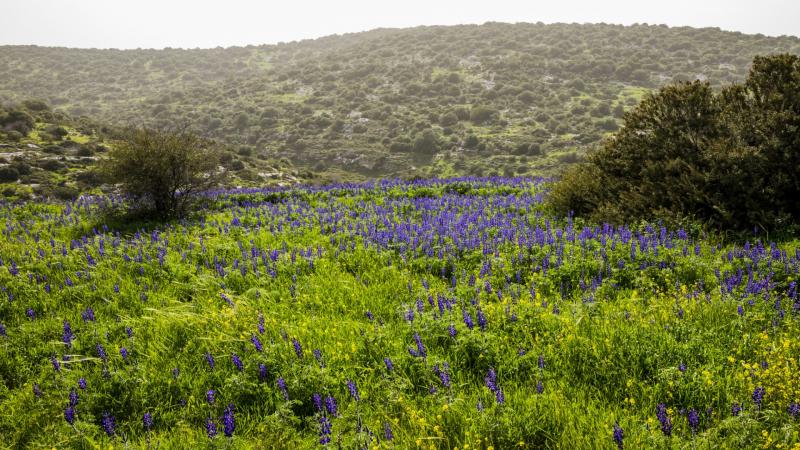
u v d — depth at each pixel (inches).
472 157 3725.4
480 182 808.9
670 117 474.6
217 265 365.7
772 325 219.9
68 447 177.5
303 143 4222.4
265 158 2583.7
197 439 177.9
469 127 4355.3
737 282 273.4
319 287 321.1
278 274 357.4
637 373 193.5
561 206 511.2
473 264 359.6
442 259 370.0
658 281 303.3
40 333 269.1
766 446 143.7
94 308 307.9
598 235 391.5
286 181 1834.4
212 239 462.3
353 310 284.7
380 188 784.3
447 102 5093.5
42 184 1127.6
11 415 197.8
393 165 3799.2
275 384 201.2
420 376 201.3
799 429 149.7
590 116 4276.6
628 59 5841.5
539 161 3457.2
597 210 466.0
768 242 361.4
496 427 162.7
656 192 432.1
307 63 7401.6
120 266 381.4
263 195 760.3
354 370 210.4
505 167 3440.0
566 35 7003.0
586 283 307.1
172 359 233.6
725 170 403.2
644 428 157.2
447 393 185.2
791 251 317.7
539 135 3978.8
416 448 160.4
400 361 208.4
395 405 184.1
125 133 606.9
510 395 185.9
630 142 499.5
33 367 238.2
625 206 450.0
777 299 245.6
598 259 329.1
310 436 174.7
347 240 448.1
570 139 3764.8
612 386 188.5
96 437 186.5
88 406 199.0
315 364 211.3
